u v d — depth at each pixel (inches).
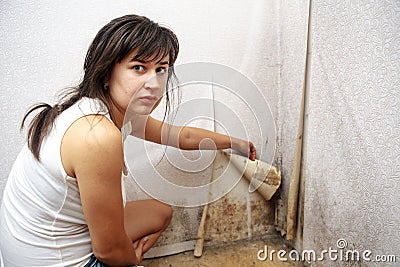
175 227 58.4
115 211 36.9
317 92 48.5
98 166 34.7
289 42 55.9
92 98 38.2
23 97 51.6
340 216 46.3
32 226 38.3
